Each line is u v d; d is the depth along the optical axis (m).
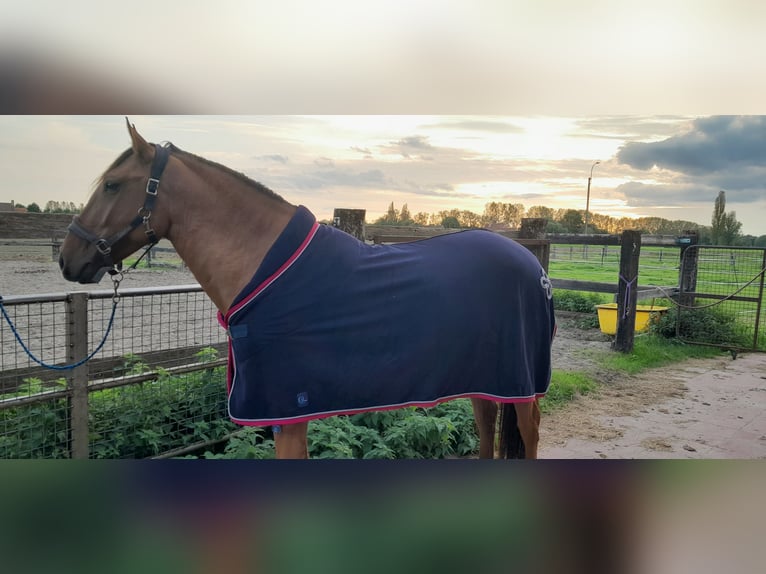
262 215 2.33
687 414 4.49
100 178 2.32
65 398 2.96
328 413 2.19
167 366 3.60
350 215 4.06
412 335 2.28
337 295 2.20
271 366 2.13
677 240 7.62
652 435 4.00
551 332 2.79
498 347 2.50
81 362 2.68
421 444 3.48
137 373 3.29
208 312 6.02
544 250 4.89
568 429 4.11
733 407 4.70
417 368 2.29
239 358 2.16
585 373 5.64
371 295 2.25
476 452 3.68
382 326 2.24
